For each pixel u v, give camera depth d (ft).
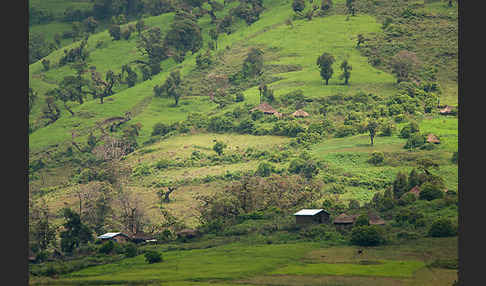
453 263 324.19
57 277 358.84
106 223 596.29
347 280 303.07
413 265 326.03
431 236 388.98
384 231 401.49
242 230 468.75
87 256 440.86
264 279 315.78
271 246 410.11
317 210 472.44
